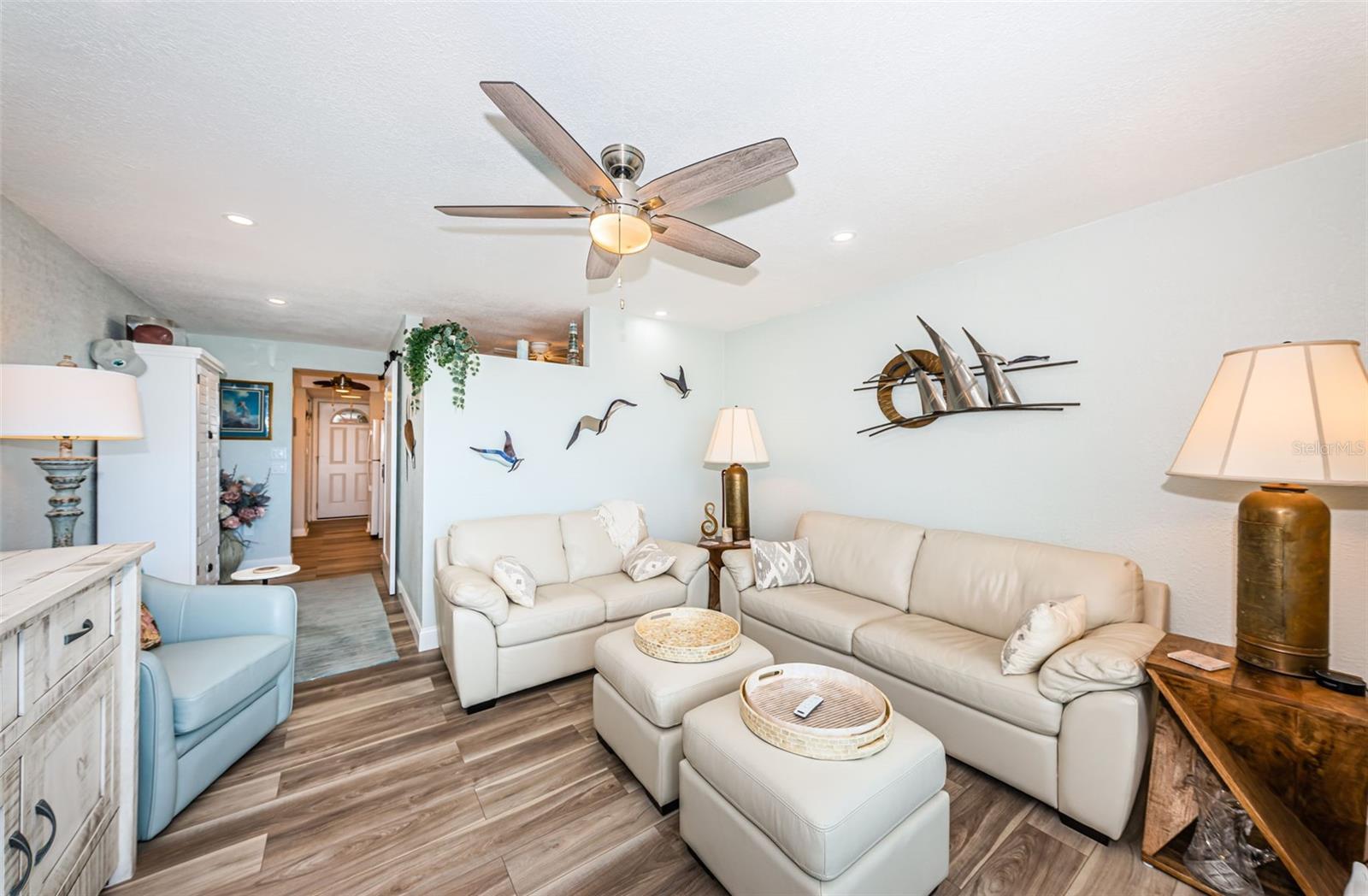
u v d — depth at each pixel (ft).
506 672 8.30
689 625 7.66
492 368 11.17
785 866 4.01
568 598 9.16
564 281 10.07
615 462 12.94
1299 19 3.83
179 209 6.90
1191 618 6.66
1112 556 6.87
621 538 11.41
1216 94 4.71
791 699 5.50
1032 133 5.32
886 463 10.48
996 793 6.14
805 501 12.34
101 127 5.12
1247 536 5.03
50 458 6.68
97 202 6.72
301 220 7.24
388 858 5.14
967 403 8.56
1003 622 7.32
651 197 4.85
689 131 5.23
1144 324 7.03
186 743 5.66
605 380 12.70
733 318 13.26
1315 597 4.75
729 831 4.56
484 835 5.45
